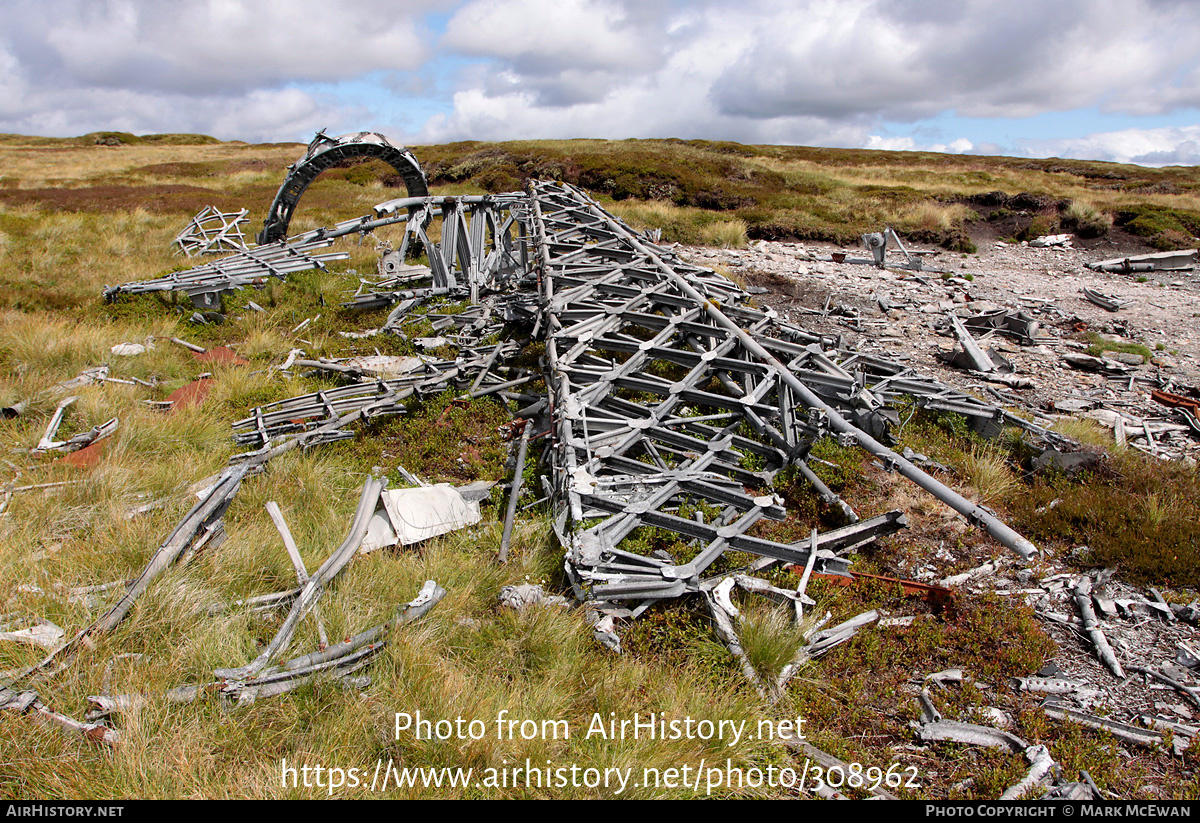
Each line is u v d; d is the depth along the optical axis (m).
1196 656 4.96
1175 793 3.88
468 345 11.71
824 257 20.44
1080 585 5.84
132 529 5.49
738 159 34.91
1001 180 36.44
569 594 5.62
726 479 6.34
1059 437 8.02
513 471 7.78
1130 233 23.89
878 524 6.36
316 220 22.03
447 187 30.58
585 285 10.23
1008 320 13.41
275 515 5.48
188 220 21.45
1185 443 8.73
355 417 8.41
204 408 8.82
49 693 3.84
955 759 4.21
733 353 8.91
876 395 8.80
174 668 4.14
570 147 38.25
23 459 7.06
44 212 21.89
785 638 4.83
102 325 11.55
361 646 4.50
